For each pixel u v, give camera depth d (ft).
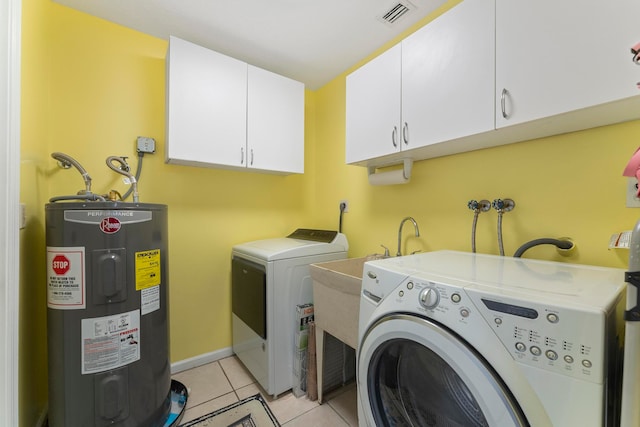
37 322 4.11
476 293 2.16
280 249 5.54
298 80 7.58
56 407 3.61
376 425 2.97
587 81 2.56
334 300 4.45
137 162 5.63
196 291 6.34
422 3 4.77
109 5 4.89
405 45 4.32
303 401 5.13
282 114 6.48
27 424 3.76
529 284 2.34
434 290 2.42
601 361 1.64
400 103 4.41
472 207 4.32
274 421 4.61
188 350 6.24
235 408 4.94
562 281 2.43
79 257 3.58
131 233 3.93
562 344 1.76
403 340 2.67
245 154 5.92
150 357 4.17
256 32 5.58
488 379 2.00
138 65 5.61
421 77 4.07
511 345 1.95
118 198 5.29
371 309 3.07
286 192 7.79
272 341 5.16
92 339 3.64
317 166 8.18
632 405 1.58
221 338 6.67
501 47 3.15
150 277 4.17
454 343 2.18
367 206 6.51
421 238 5.30
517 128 3.25
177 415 4.64
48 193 4.70
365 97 5.05
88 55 5.13
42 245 4.32
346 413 4.81
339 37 5.73
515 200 3.98
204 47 5.89
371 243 6.40
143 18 5.21
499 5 3.16
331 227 7.60
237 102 5.81
